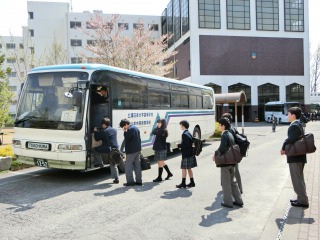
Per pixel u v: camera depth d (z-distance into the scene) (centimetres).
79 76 847
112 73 934
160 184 824
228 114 636
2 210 605
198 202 656
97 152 842
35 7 5500
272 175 917
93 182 852
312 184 746
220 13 4825
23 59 2955
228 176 618
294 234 455
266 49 5003
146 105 1120
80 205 637
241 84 4916
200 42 4756
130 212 592
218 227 515
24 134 882
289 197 673
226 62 4853
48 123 841
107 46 3052
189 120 1485
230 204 619
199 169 1041
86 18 5366
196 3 4734
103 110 905
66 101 839
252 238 470
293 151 567
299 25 5128
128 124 798
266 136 2356
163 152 857
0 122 1750
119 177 923
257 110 4953
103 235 482
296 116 575
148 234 486
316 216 531
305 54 5156
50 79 870
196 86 1595
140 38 3194
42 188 782
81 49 5309
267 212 590
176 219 554
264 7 4994
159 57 3353
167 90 1280
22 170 1023
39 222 539
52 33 5528
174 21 5534
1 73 1631
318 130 2844
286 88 5084
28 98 894
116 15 3466
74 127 812
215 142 1939
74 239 468
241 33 4906
